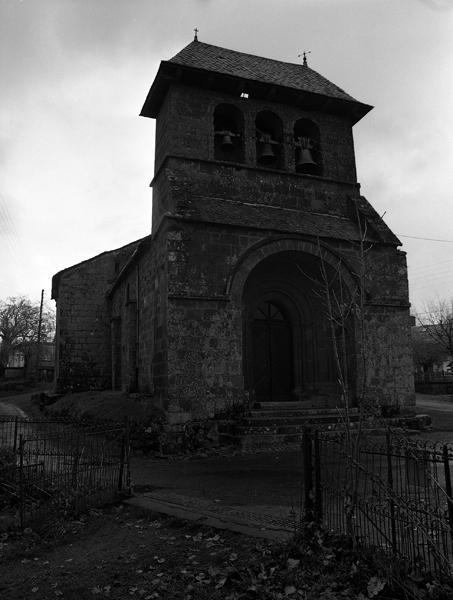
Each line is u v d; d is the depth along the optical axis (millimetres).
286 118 17984
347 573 4898
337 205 18031
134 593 5078
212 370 14414
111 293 25484
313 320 18297
